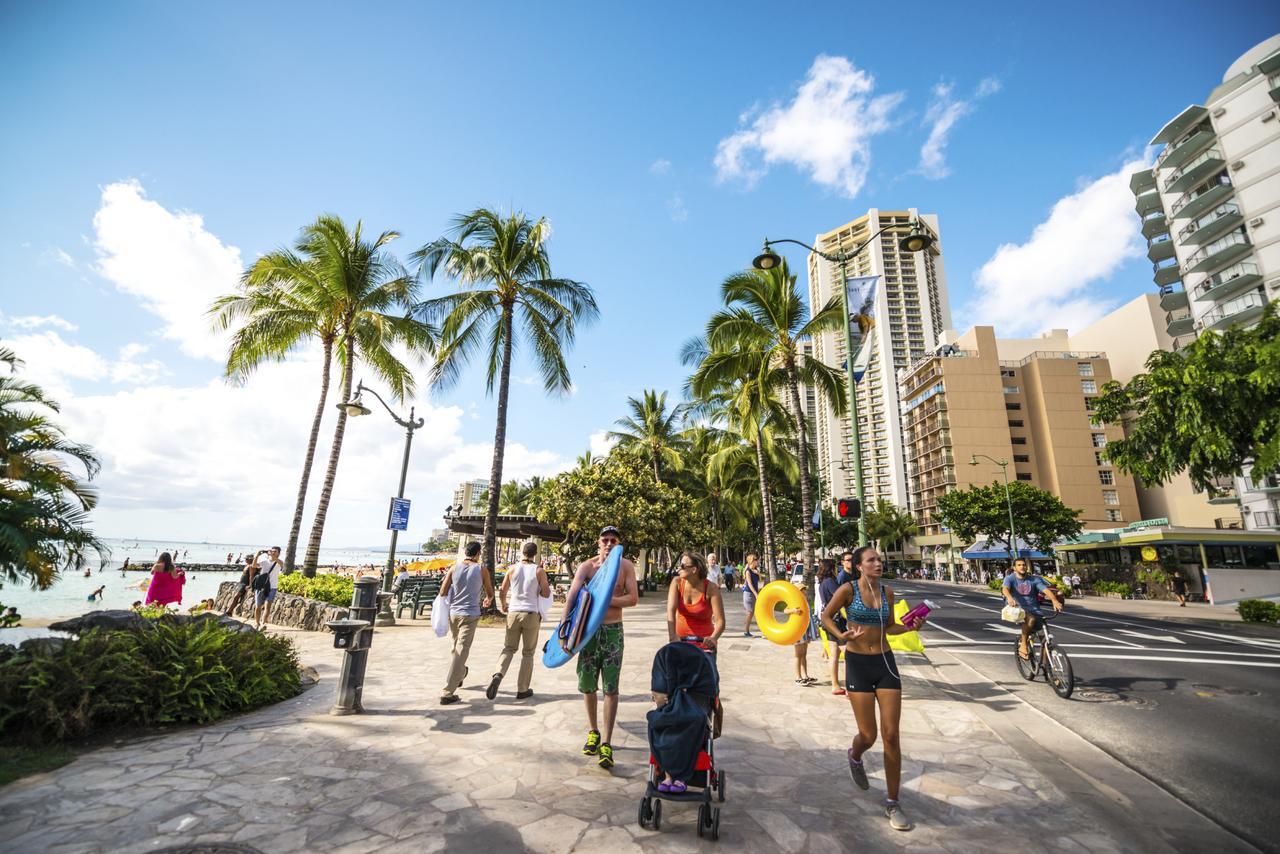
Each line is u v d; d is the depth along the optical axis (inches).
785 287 761.6
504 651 244.5
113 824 126.0
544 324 677.3
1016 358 3378.4
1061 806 147.3
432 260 650.8
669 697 135.8
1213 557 1264.8
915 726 222.7
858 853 120.4
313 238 716.7
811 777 164.4
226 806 136.5
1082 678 335.0
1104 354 3095.5
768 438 1209.4
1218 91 1659.7
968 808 145.0
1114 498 2945.4
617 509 919.7
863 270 5260.8
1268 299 1505.9
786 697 265.1
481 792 147.2
